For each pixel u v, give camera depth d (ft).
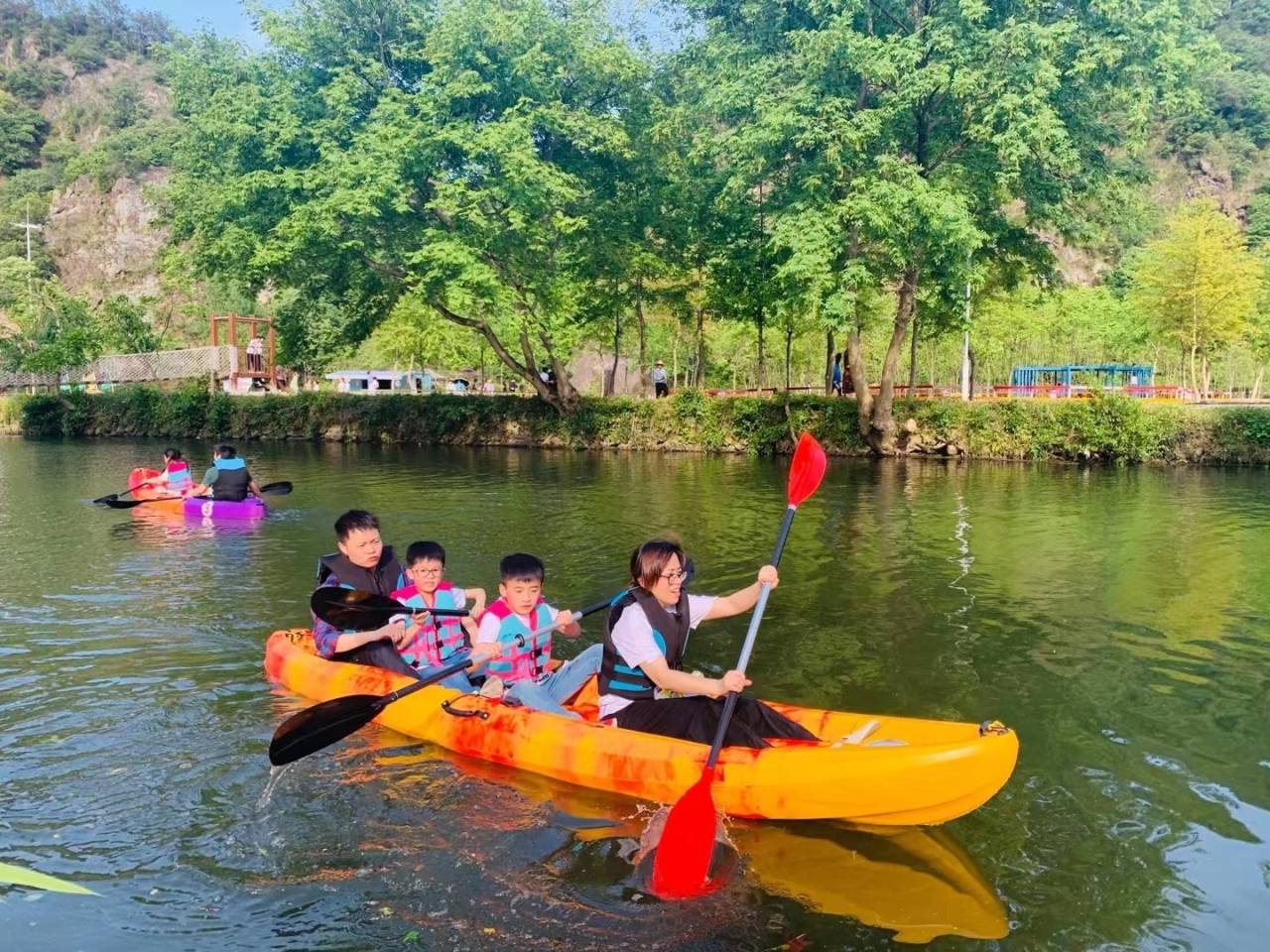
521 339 85.40
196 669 20.22
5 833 13.33
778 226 66.03
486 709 16.03
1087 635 23.31
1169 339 104.37
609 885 12.07
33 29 364.99
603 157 81.20
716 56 71.41
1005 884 12.17
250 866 12.49
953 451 74.02
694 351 130.31
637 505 45.42
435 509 43.91
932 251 64.54
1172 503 46.65
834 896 11.86
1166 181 241.96
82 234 291.99
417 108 75.56
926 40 64.75
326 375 179.93
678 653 15.48
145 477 48.75
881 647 22.29
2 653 21.42
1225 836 13.38
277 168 76.43
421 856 12.73
